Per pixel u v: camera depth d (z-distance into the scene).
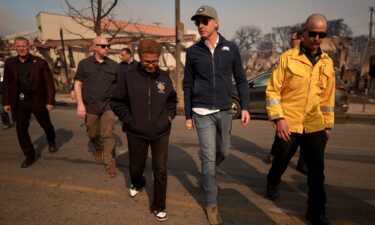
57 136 6.86
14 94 4.42
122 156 5.26
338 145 6.14
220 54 2.97
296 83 2.81
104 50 4.11
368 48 22.59
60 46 25.86
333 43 25.70
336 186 3.94
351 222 2.98
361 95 16.62
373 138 6.82
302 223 2.97
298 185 3.96
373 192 3.75
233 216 3.12
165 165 2.96
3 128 7.80
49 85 4.71
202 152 3.01
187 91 3.20
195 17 2.93
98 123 4.41
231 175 4.34
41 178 4.20
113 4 12.93
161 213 3.01
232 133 7.27
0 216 3.14
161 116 2.93
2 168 4.63
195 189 3.83
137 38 20.69
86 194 3.66
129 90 2.89
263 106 9.27
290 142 3.04
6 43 31.55
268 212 3.21
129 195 3.62
